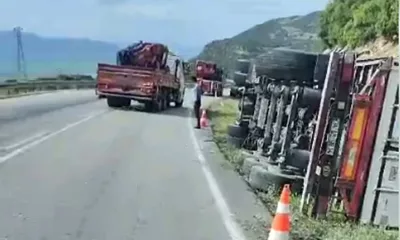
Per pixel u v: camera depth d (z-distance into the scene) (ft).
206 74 216.13
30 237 24.56
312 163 32.81
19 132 60.95
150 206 32.12
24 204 30.12
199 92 85.30
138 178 40.47
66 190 34.40
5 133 59.16
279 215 24.13
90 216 28.84
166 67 118.73
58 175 38.96
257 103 59.36
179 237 26.32
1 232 24.97
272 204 35.88
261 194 38.50
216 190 38.22
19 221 26.86
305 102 42.01
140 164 46.91
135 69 107.24
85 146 54.95
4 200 30.68
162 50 116.98
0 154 45.42
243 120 63.05
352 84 33.35
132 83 107.34
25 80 150.00
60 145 53.88
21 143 52.49
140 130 74.90
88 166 43.62
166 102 120.16
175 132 76.33
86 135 64.13
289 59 40.22
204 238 26.43
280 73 40.45
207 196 36.17
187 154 55.67
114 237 25.54
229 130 63.31
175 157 52.90
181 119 98.53
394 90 30.45
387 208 30.78
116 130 72.38
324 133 32.48
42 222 27.02
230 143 62.49
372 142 30.89
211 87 212.43
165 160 50.42
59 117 83.10
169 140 66.49
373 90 31.01
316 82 40.16
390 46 107.24
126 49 118.01
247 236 27.14
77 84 186.91
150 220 29.01
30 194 32.53
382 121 30.68
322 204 32.30
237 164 51.01
